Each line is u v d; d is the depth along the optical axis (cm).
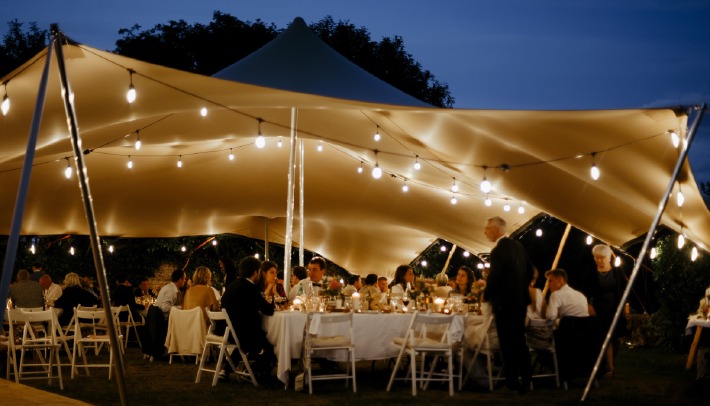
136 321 1195
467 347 706
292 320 680
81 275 1750
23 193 475
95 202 1315
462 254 2136
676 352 1067
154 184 1291
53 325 710
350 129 945
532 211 1266
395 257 1591
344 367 877
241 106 650
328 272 1923
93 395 646
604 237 951
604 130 645
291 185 938
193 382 738
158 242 1820
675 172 569
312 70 890
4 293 464
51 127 617
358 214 1435
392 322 727
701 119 563
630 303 1412
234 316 715
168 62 2098
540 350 716
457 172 1015
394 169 1174
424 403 606
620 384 732
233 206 1411
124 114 635
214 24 2119
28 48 2045
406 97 916
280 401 615
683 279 1057
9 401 531
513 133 702
